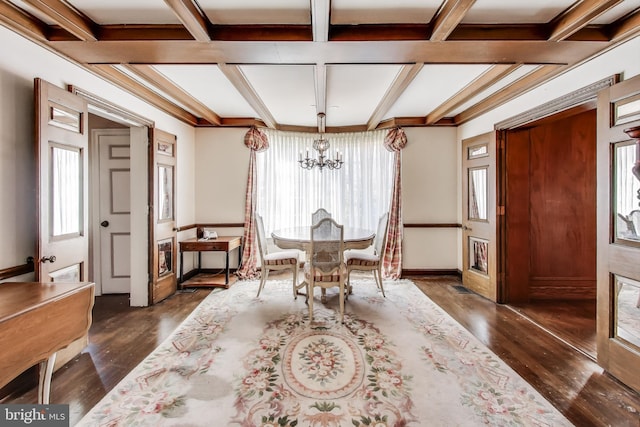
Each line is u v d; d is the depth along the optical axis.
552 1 1.84
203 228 4.75
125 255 3.93
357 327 2.89
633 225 2.01
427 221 4.77
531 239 3.68
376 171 5.07
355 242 3.47
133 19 2.04
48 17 1.87
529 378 2.07
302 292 3.98
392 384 1.99
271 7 1.92
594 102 2.45
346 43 2.16
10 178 1.97
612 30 2.04
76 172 2.40
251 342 2.58
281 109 4.26
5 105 1.94
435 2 1.87
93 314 3.23
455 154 4.75
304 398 1.85
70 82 2.43
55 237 2.18
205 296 3.82
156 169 3.58
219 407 1.77
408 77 2.88
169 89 3.24
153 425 1.63
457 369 2.17
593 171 3.65
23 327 1.37
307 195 5.18
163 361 2.28
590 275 3.69
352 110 4.27
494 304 3.54
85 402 1.81
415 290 4.07
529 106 3.06
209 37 2.10
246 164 4.84
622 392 1.92
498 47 2.20
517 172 3.59
